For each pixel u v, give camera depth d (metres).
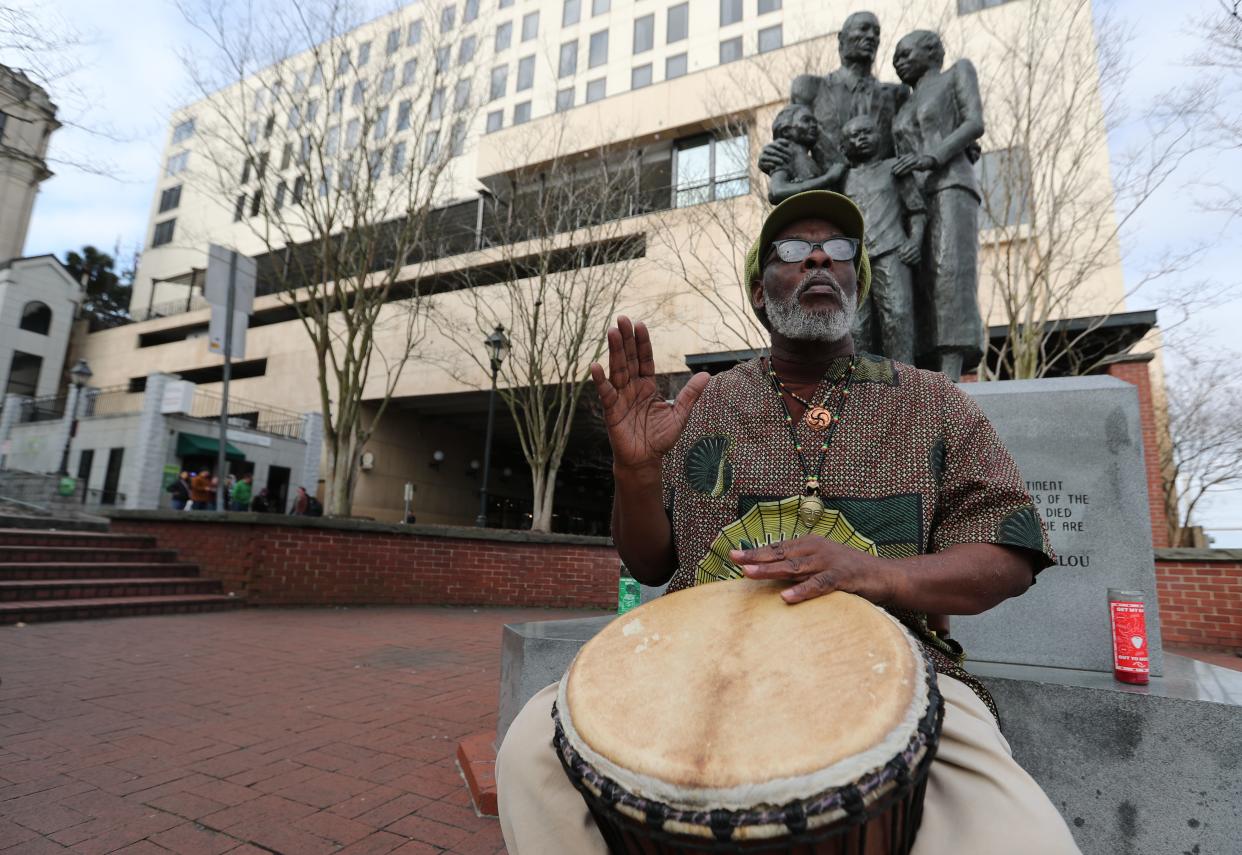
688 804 0.68
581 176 15.77
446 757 3.37
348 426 13.01
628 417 1.19
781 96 11.98
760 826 0.65
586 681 0.91
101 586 8.25
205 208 33.94
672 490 1.36
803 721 0.74
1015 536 1.06
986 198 9.94
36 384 31.12
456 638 7.31
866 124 3.68
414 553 10.57
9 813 2.65
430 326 21.17
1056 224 10.26
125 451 19.94
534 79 28.12
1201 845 1.65
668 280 16.22
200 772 3.12
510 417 25.64
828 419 1.28
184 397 19.86
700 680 0.85
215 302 11.89
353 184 13.12
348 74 13.25
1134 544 2.49
